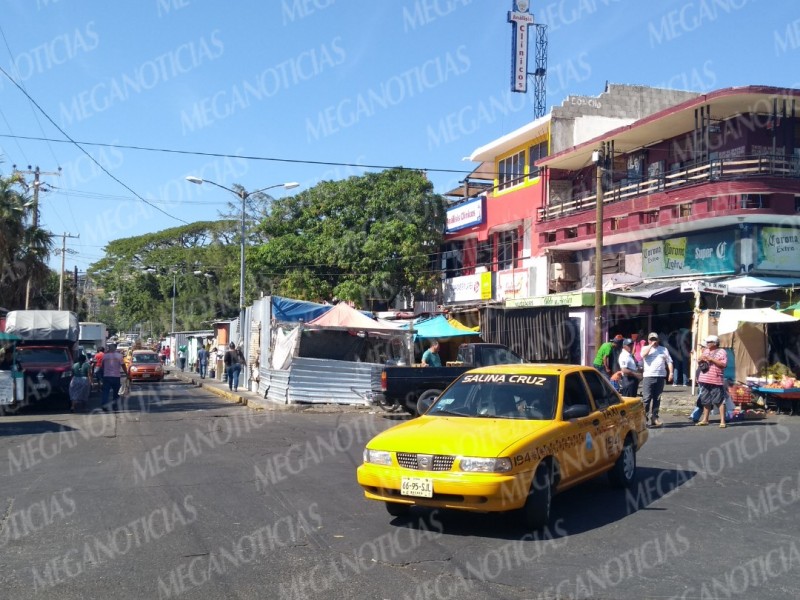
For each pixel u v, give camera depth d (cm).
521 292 3008
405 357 2295
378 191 3606
